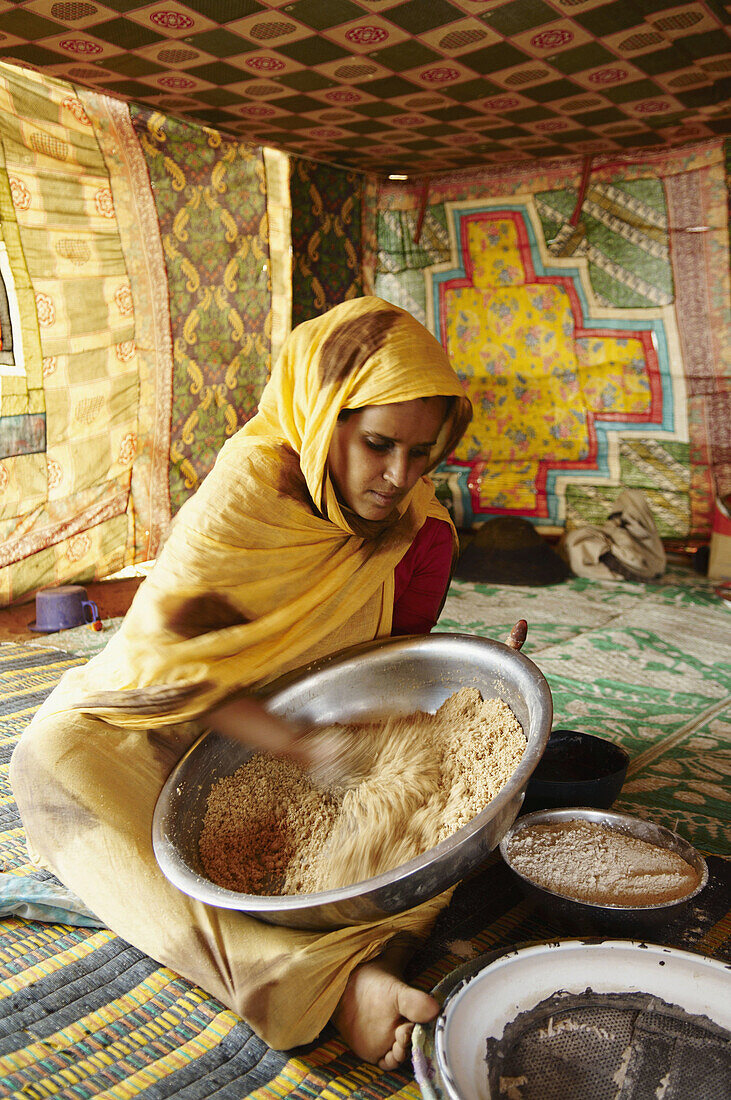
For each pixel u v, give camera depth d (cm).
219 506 170
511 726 169
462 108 411
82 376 412
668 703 301
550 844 181
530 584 464
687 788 239
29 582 409
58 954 169
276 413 184
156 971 165
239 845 164
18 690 304
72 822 159
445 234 553
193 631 173
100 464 429
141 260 432
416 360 160
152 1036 148
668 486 514
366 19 309
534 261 527
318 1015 141
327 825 165
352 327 163
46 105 380
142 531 461
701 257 477
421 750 177
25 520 399
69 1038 147
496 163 521
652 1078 125
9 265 375
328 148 488
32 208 381
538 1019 133
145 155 425
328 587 184
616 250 501
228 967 144
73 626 382
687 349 493
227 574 172
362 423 163
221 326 476
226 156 462
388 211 566
